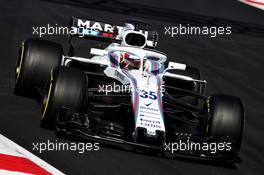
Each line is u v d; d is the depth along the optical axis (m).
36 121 31.00
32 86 33.47
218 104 29.95
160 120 28.19
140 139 27.70
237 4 73.69
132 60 32.16
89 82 34.34
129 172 26.78
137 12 62.41
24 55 33.31
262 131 36.78
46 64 33.19
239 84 46.78
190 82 35.03
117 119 31.94
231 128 29.38
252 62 53.84
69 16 55.88
